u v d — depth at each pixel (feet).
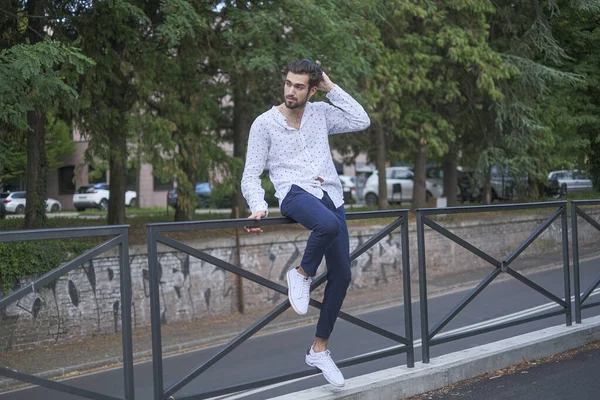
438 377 16.84
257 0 44.78
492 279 18.97
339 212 14.02
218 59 44.98
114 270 14.14
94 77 39.83
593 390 16.44
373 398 15.30
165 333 25.07
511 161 64.23
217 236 41.70
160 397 12.46
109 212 50.85
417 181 69.15
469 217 24.36
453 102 67.31
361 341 18.97
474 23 61.26
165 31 37.14
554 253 21.59
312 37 42.75
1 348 11.19
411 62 59.36
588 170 75.25
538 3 61.62
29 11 38.88
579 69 64.49
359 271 40.42
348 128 14.35
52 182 144.56
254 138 13.56
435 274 26.84
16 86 29.01
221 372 15.93
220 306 25.26
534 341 19.57
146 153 42.57
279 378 14.56
